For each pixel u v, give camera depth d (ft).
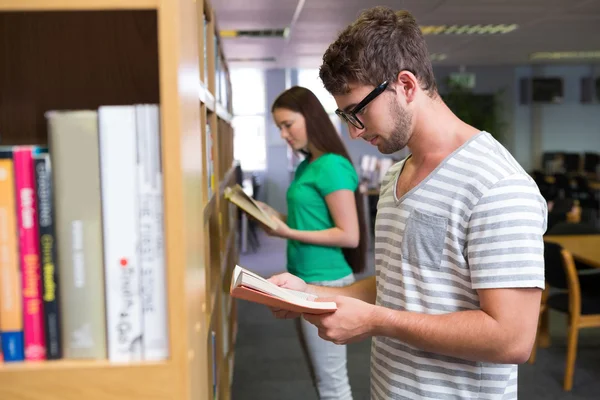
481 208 3.67
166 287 2.32
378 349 4.46
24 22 3.08
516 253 3.53
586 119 40.98
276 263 23.61
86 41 3.12
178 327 2.31
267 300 3.47
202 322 3.21
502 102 40.14
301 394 11.08
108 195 2.28
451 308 3.94
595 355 12.97
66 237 2.28
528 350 3.61
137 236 2.30
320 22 21.95
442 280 3.96
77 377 2.29
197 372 2.80
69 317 2.31
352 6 19.21
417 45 3.97
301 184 7.69
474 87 40.14
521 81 40.47
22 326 2.30
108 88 3.17
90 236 2.29
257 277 3.67
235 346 13.79
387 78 3.89
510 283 3.53
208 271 4.65
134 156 2.27
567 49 31.27
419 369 4.06
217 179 6.38
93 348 2.33
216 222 6.23
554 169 39.06
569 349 11.07
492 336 3.56
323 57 4.25
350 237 7.40
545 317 13.35
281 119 7.72
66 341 2.32
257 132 37.88
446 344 3.70
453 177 3.88
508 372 3.95
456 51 31.91
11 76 3.11
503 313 3.56
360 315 3.87
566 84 40.73
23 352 2.31
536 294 3.60
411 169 4.33
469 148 3.92
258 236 30.19
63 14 3.07
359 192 7.78
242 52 29.94
